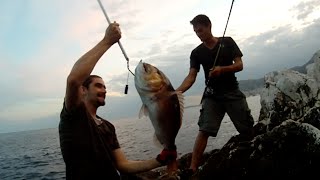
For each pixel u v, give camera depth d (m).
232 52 2.05
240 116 2.10
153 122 0.98
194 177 2.05
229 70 1.98
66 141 1.13
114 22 1.10
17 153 11.91
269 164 1.87
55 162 7.40
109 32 1.09
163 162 1.01
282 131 1.91
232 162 1.98
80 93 1.11
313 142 1.82
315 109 2.52
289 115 3.18
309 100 3.12
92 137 1.15
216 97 2.11
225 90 2.10
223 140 5.75
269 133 1.96
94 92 1.25
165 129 0.98
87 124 1.14
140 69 0.99
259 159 1.90
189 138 7.54
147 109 0.99
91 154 1.13
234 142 2.38
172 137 0.99
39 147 14.55
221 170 1.99
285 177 1.83
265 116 3.51
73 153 1.13
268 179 1.86
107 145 1.21
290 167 1.82
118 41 1.10
